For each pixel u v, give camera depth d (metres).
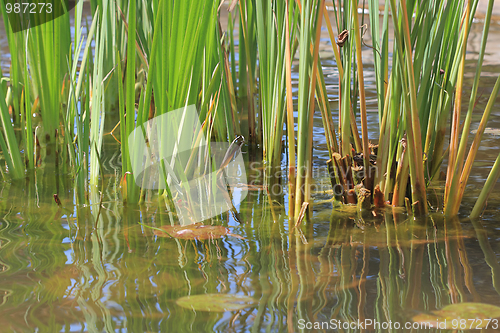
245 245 3.94
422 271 3.81
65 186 4.34
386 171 4.20
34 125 6.04
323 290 3.74
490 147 5.15
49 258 3.86
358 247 3.92
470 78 8.26
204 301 3.70
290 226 4.05
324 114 4.25
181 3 4.09
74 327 3.62
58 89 5.32
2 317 3.65
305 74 3.99
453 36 4.23
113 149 5.46
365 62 9.93
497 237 3.96
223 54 5.32
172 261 3.85
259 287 3.75
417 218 4.10
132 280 3.77
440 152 4.41
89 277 3.78
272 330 3.62
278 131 4.59
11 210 4.13
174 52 4.14
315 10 4.07
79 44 4.34
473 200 4.21
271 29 4.51
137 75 6.97
